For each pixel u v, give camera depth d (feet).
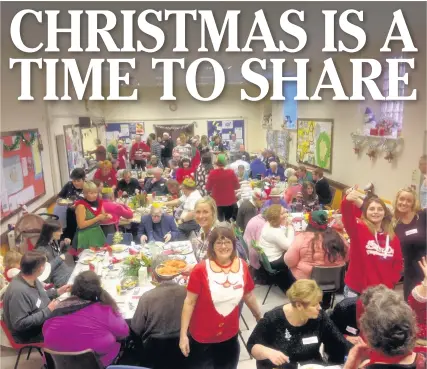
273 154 26.22
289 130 30.04
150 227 12.75
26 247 11.73
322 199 19.44
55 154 22.07
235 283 7.09
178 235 12.76
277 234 12.21
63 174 23.17
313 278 10.44
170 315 7.33
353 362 5.49
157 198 18.31
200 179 21.16
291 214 15.85
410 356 4.90
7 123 15.47
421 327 7.02
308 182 17.99
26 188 17.06
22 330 8.36
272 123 34.45
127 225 15.12
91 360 6.88
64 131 23.81
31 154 17.81
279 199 15.31
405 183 16.28
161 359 7.50
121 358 8.44
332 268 10.36
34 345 8.70
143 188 21.08
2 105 15.01
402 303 5.03
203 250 9.46
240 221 15.28
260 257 12.37
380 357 4.94
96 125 32.73
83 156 28.50
